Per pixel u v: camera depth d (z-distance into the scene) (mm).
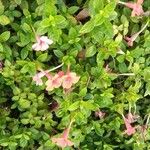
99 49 293
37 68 293
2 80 311
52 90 305
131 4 284
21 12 296
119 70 310
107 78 304
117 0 280
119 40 289
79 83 305
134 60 310
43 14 279
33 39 283
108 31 276
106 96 311
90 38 290
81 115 309
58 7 290
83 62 308
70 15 289
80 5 303
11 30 301
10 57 295
